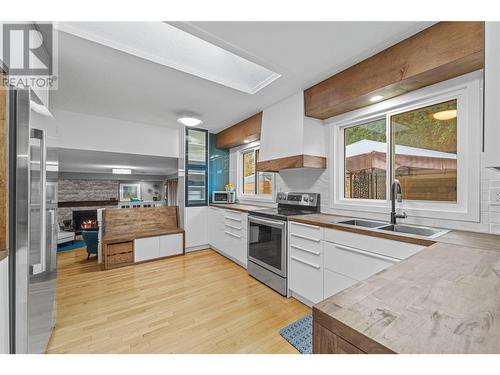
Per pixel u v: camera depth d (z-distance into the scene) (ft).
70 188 21.91
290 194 9.78
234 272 9.75
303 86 7.82
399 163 6.71
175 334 5.57
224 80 7.74
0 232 3.43
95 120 11.18
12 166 3.68
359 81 6.31
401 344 1.36
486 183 4.94
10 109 3.68
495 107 2.48
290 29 4.97
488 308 1.76
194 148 13.56
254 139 12.30
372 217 7.10
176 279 8.99
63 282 8.70
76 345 5.17
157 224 12.68
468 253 3.31
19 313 3.67
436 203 5.84
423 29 4.98
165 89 8.08
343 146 8.34
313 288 6.61
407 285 2.19
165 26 5.90
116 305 6.97
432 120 6.00
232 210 10.96
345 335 1.55
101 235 10.98
